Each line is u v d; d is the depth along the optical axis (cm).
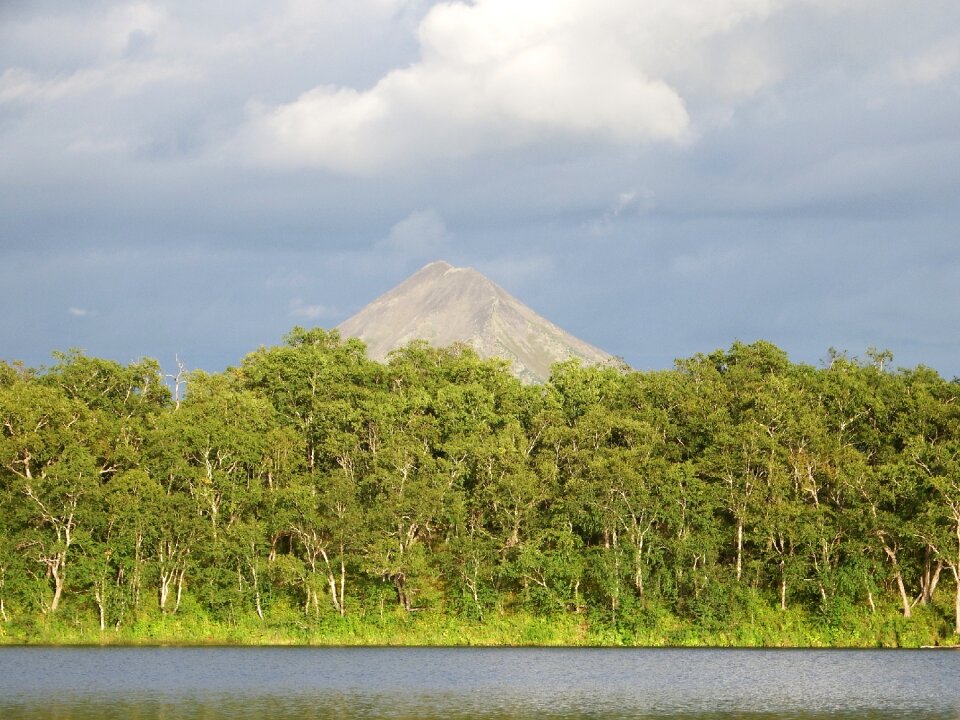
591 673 10525
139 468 14675
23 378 17488
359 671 10662
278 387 17712
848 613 13500
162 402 17938
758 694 9056
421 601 14400
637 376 17650
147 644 13450
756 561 14000
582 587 14600
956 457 13725
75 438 14675
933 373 16350
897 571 13650
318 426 16425
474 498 15012
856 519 13725
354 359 18962
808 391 16075
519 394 17612
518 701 8606
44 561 13612
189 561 14112
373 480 14488
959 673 10500
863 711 8175
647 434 15262
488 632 13750
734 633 13525
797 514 13762
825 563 13550
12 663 11175
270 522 14600
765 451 14700
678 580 13925
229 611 13925
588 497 14162
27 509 13788
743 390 16638
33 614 13688
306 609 14062
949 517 13175
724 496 14475
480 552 14125
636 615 13662
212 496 14562
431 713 7981
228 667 10969
